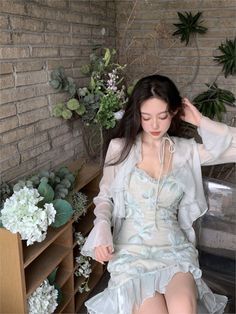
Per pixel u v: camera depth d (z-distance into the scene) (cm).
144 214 116
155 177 117
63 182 139
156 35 228
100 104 169
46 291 125
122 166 119
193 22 215
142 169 118
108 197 124
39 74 147
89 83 192
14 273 112
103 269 180
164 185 116
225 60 214
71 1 169
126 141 120
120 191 118
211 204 140
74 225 162
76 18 176
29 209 109
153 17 228
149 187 115
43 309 122
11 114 131
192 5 219
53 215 116
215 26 218
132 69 235
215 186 138
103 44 214
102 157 176
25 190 114
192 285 104
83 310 159
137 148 120
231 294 143
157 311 99
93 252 111
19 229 107
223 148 118
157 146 121
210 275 145
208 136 118
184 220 124
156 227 115
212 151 119
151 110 109
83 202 150
